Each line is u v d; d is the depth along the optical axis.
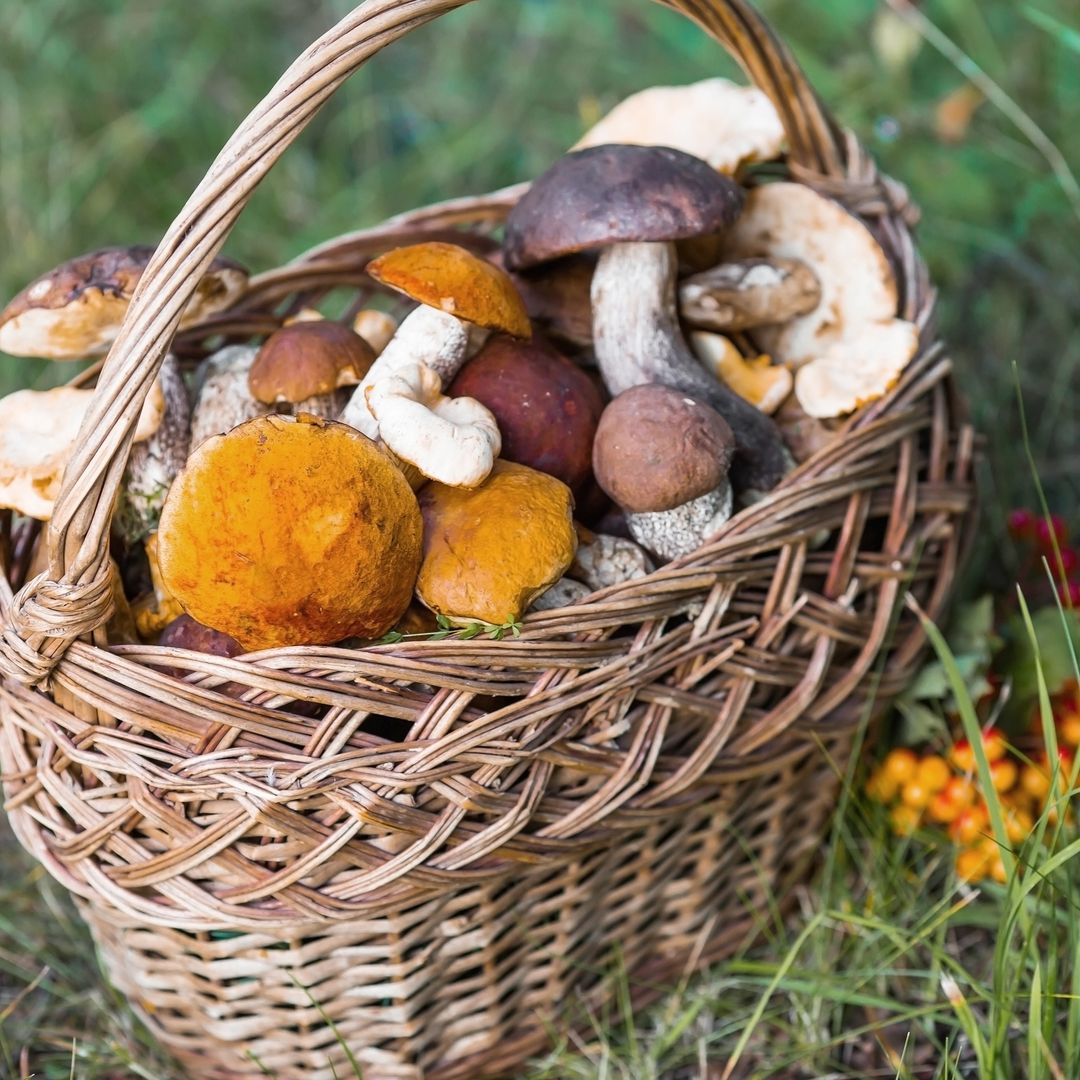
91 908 1.00
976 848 1.06
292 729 0.93
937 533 1.05
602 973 1.05
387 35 0.91
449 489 0.97
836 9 1.46
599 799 0.96
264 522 0.92
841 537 1.01
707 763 0.98
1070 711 1.09
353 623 0.94
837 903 1.09
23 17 1.72
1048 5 1.38
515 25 1.88
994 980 0.98
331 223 1.62
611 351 1.04
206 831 0.93
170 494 0.92
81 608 0.92
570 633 0.95
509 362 1.01
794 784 1.05
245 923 0.94
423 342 1.00
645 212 0.99
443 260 0.99
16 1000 1.07
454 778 0.94
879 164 1.38
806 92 1.06
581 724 0.96
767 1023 1.06
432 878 0.95
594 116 1.30
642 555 1.01
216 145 1.78
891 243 1.09
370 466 0.93
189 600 0.93
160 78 1.83
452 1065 1.02
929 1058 1.04
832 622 1.01
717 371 1.06
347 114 1.80
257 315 1.09
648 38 1.81
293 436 0.92
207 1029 1.00
